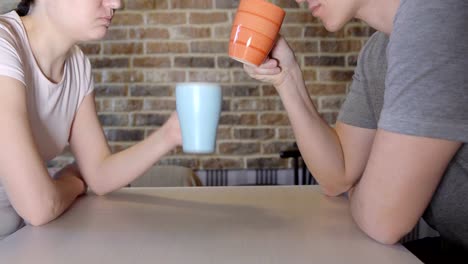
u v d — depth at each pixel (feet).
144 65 10.76
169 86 10.81
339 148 4.07
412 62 2.81
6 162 3.26
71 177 3.94
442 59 2.75
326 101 10.89
